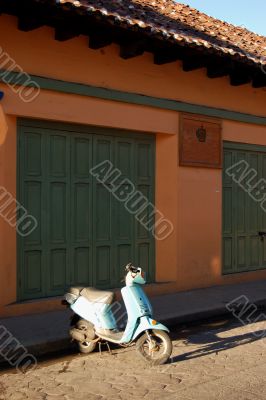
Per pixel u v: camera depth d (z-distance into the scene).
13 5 6.31
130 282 5.61
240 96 10.02
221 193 9.72
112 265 8.26
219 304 8.16
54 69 7.23
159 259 8.90
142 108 8.37
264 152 10.74
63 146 7.62
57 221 7.57
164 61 8.31
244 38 10.94
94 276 8.01
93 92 7.65
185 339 6.52
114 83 7.93
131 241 8.53
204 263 9.42
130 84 8.14
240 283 10.05
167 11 10.16
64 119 7.37
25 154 7.19
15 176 7.04
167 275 8.92
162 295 8.69
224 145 9.88
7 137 6.84
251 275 10.36
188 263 9.14
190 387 4.80
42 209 7.39
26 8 6.38
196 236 9.27
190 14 10.81
